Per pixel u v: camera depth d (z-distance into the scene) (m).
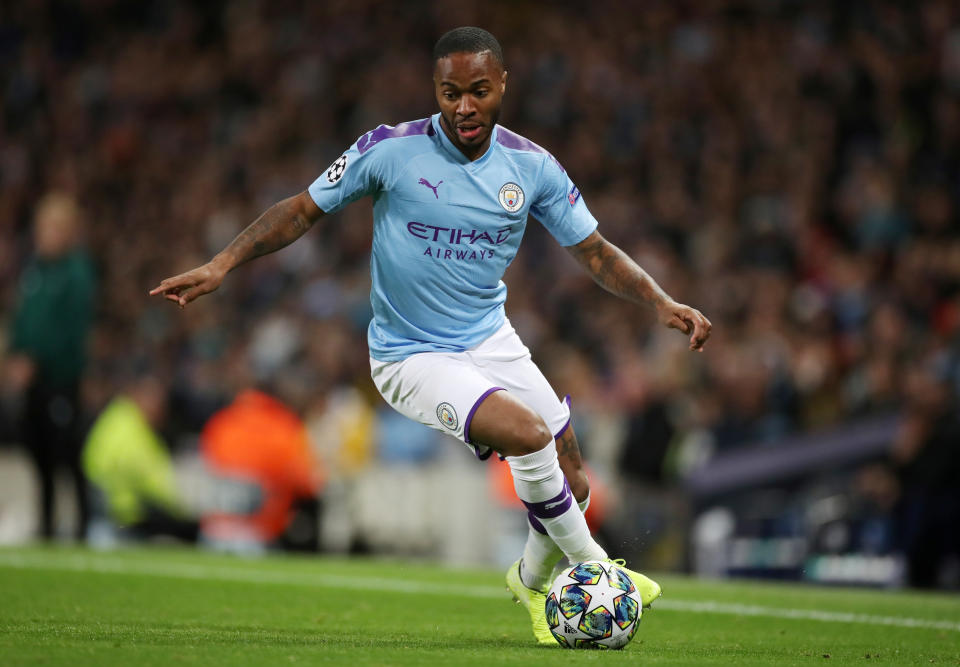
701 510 34.69
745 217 54.53
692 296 48.56
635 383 37.00
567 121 63.56
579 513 15.75
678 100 62.16
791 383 39.62
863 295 44.22
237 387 44.59
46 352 35.19
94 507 40.88
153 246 65.62
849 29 60.97
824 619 20.53
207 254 63.59
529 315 51.00
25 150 73.94
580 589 14.93
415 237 16.17
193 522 38.91
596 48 66.31
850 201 51.28
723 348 41.97
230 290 59.16
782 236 50.31
